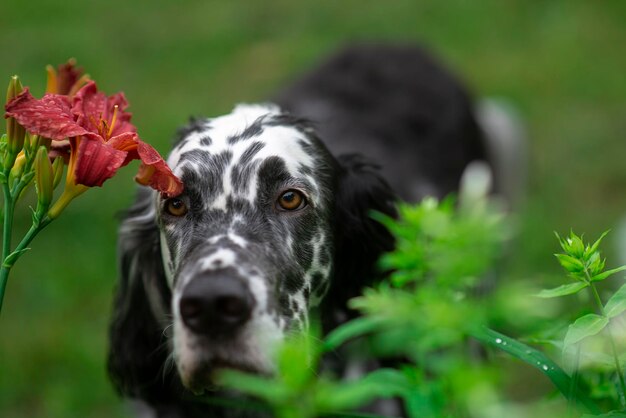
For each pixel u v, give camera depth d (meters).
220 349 3.36
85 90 3.22
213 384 3.44
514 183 9.38
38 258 9.05
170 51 13.72
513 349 2.88
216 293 3.33
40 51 13.52
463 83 8.90
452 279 3.00
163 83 12.80
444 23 13.98
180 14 14.78
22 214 9.41
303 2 14.82
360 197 4.70
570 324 2.87
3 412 7.26
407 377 2.76
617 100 11.88
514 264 8.77
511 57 12.99
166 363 4.26
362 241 4.66
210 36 14.04
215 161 3.96
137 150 3.11
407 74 8.21
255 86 12.61
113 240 9.21
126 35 14.15
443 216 3.22
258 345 3.38
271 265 3.68
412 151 7.42
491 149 9.08
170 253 3.95
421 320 2.73
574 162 10.68
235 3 15.02
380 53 8.48
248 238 3.75
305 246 4.02
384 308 2.77
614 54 12.90
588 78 12.37
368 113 7.71
